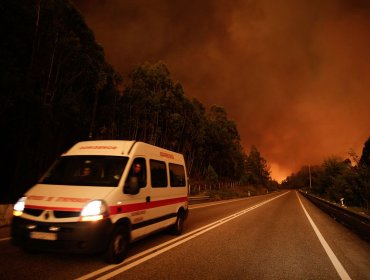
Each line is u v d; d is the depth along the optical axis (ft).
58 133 71.72
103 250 17.13
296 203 100.42
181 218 30.91
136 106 102.63
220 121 226.38
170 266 18.89
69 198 17.54
